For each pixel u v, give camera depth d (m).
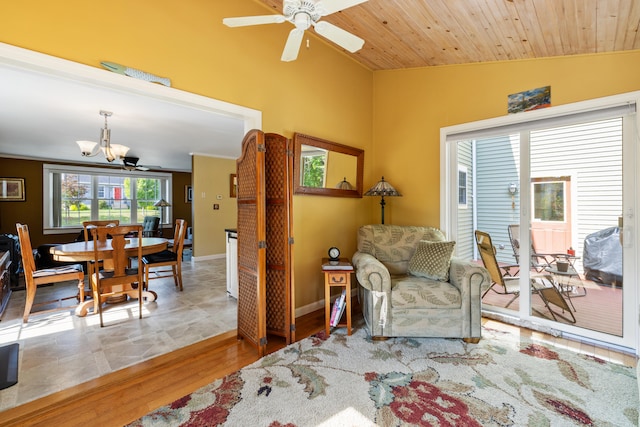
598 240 2.53
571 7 2.00
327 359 2.26
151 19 2.08
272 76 2.84
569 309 2.66
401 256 3.13
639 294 2.30
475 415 1.65
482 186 3.19
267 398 1.81
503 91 2.98
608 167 2.48
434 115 3.47
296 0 1.49
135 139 4.90
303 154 3.13
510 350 2.38
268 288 2.67
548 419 1.62
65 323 2.98
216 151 6.17
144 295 3.67
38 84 2.56
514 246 2.98
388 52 3.25
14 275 4.26
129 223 8.07
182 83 2.22
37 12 1.67
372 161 4.01
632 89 2.34
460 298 2.47
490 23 2.38
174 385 1.96
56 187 6.97
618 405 1.72
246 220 2.52
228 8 2.50
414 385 1.93
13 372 2.09
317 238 3.36
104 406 1.76
